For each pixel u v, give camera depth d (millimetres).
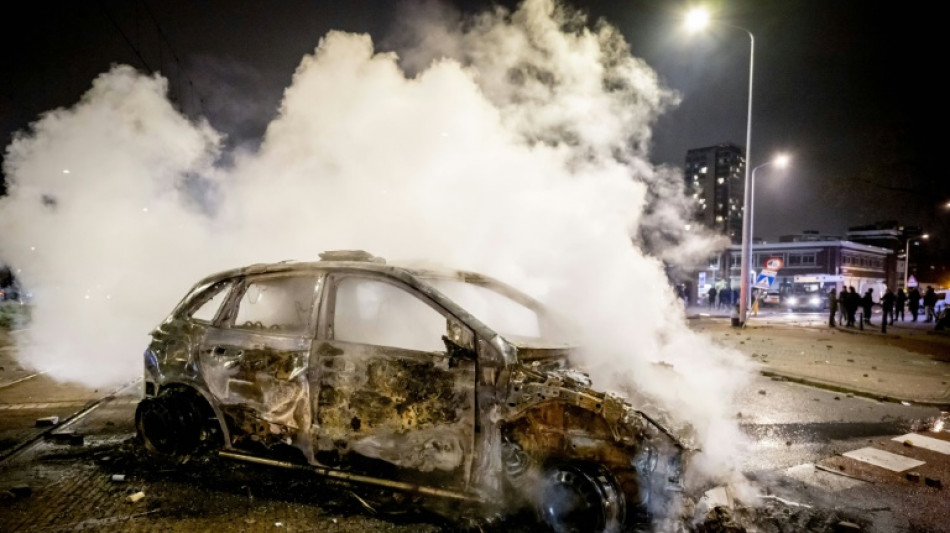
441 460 3584
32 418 5820
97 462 4504
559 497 3396
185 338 4445
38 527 3432
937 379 9750
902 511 4133
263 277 4387
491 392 3500
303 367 3957
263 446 4094
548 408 3543
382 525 3529
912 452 5586
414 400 3648
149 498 3859
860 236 78938
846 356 12711
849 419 6910
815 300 42250
